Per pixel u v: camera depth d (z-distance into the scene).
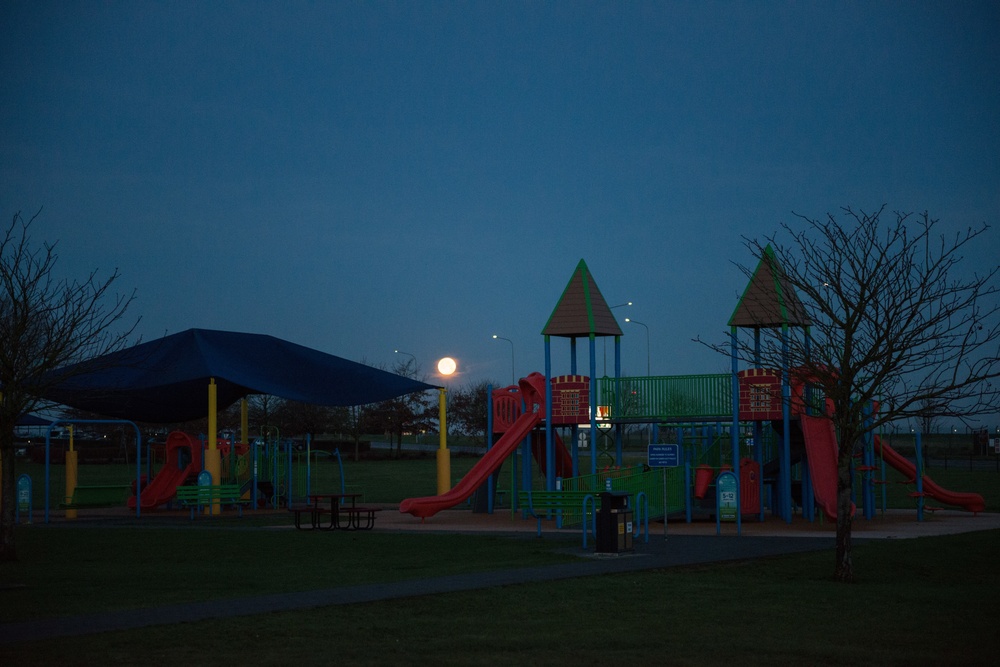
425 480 55.41
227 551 21.45
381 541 23.58
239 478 38.81
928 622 12.28
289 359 38.47
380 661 9.86
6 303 21.67
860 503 36.38
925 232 16.91
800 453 31.09
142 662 9.73
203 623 11.92
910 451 81.00
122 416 41.09
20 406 19.91
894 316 16.61
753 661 9.97
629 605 13.49
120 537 25.36
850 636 11.33
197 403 40.97
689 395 29.95
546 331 31.23
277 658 9.95
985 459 74.00
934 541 22.27
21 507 33.62
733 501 24.45
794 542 22.25
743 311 28.83
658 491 29.03
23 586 15.51
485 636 11.23
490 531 26.72
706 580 16.03
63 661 9.77
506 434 32.16
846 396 16.55
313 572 17.36
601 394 31.12
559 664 9.80
